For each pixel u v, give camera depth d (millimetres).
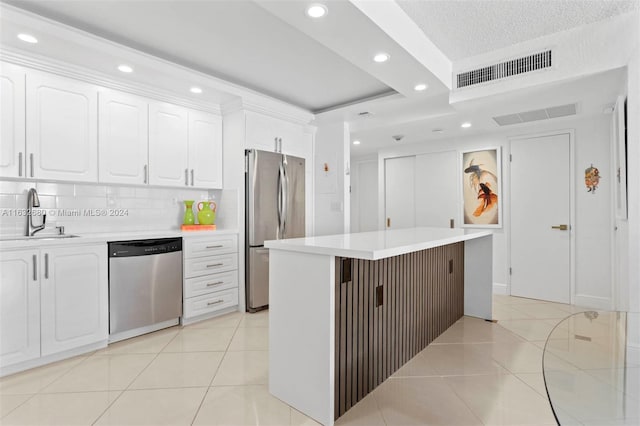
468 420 1655
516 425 1613
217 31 2355
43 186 2674
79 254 2398
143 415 1689
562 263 3857
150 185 3109
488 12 2270
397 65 2520
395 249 1620
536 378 2082
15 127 2312
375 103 3514
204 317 3270
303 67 2975
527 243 4102
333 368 1626
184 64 2898
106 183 2822
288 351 1807
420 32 2477
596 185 3629
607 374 1009
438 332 2850
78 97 2623
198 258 3154
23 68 2350
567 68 2516
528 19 2361
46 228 2686
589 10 2248
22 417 1663
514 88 2748
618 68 2334
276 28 2318
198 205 3580
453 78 3057
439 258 2898
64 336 2316
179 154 3307
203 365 2260
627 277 2768
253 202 3494
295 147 4121
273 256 1904
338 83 3344
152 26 2285
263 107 3617
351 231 6395
